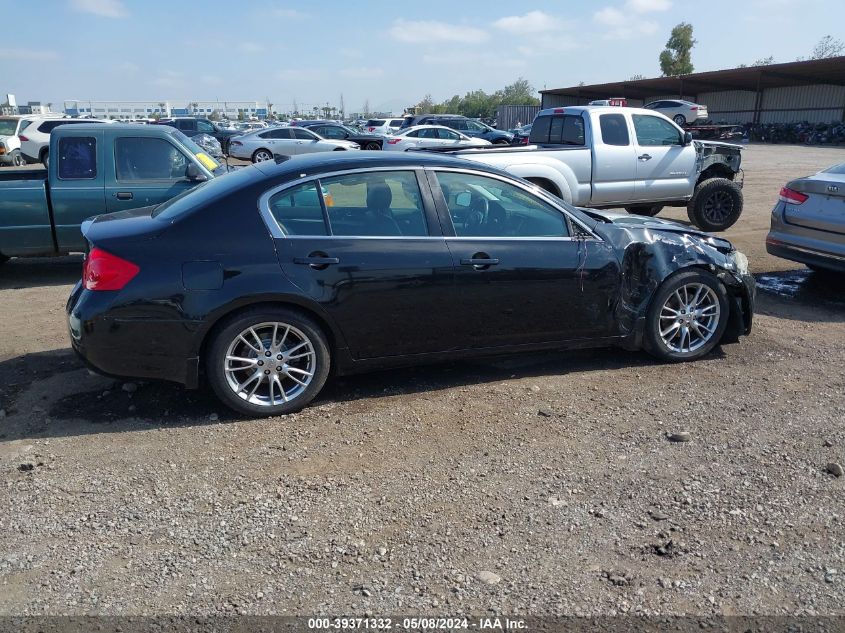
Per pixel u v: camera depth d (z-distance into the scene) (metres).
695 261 5.05
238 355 4.24
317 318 4.32
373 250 4.33
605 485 3.51
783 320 6.40
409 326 4.47
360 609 2.63
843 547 3.01
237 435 4.08
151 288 4.01
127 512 3.29
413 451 3.88
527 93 110.69
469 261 4.50
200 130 32.19
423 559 2.93
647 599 2.69
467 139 25.14
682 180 10.59
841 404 4.48
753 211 13.34
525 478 3.58
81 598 2.71
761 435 4.05
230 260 4.10
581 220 4.87
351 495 3.43
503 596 2.71
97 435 4.08
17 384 4.84
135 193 7.93
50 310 6.81
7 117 24.11
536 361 5.28
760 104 47.81
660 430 4.11
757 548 3.00
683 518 3.22
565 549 3.00
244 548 3.02
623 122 10.10
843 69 39.00
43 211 7.73
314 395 4.39
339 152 4.82
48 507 3.34
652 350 5.12
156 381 4.20
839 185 6.79
